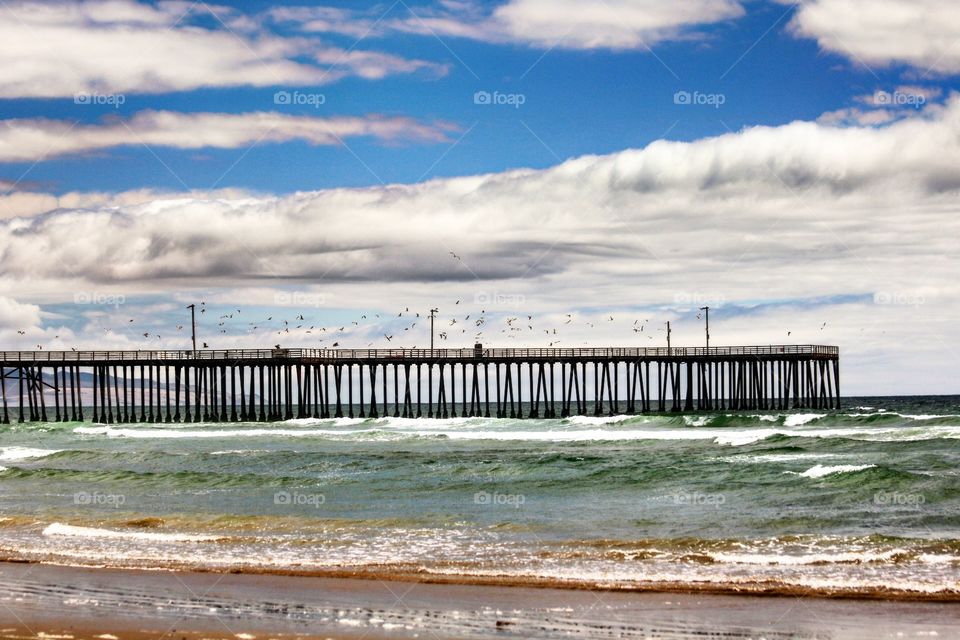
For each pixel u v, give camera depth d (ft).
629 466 117.70
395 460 134.41
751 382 250.16
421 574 61.46
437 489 104.37
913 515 81.05
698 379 246.88
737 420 202.80
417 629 49.85
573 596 55.72
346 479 114.21
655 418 209.56
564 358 237.66
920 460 120.88
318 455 144.05
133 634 49.11
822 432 171.32
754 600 54.49
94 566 65.21
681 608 53.11
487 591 57.16
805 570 61.31
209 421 239.09
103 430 222.28
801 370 253.85
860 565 62.44
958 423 187.52
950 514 81.20
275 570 63.05
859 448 140.26
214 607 54.19
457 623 50.72
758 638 47.93
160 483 112.57
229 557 67.56
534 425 215.92
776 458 127.34
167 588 58.70
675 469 112.37
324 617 51.98
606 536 73.82
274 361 237.66
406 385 240.32
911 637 48.01
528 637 48.44
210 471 131.03
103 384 245.86
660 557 65.62
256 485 109.70
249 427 223.92
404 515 85.92
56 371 249.55
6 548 72.33
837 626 49.80
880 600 54.29
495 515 85.15
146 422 239.50
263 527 79.56
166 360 239.09
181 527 80.23
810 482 99.60
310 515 86.43
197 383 239.30
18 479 119.96
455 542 72.02
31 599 56.39
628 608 53.21
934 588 56.49
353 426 225.35
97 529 79.61
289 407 239.50
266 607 54.03
